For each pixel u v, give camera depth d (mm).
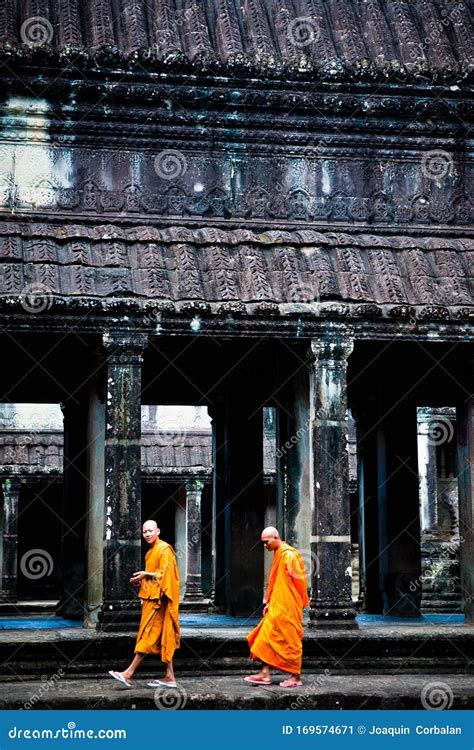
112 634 14391
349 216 17484
